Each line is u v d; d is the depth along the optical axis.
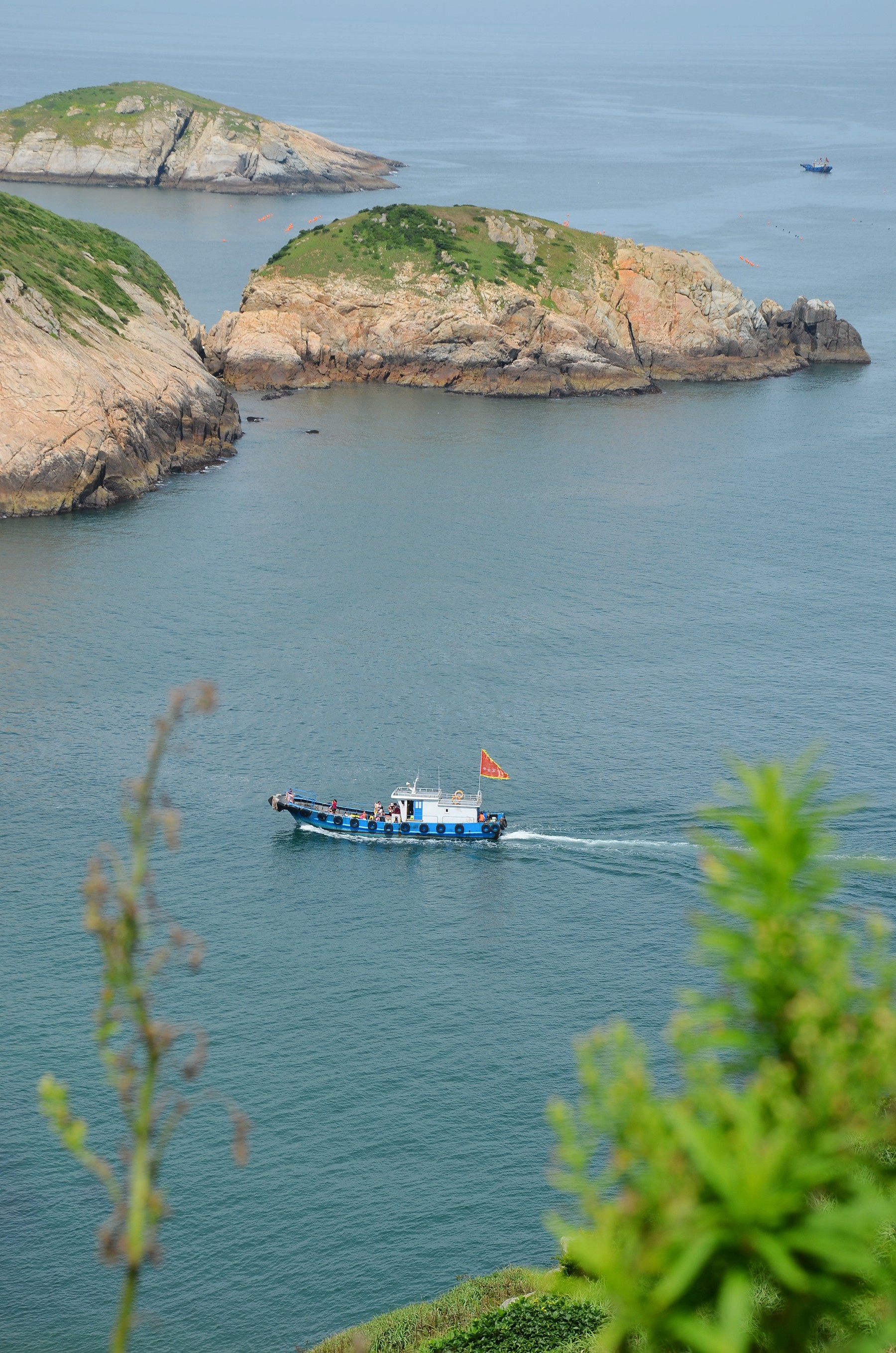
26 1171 61.34
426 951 79.31
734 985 9.00
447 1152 62.12
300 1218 58.34
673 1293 7.39
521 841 91.31
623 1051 8.95
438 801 92.31
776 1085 8.04
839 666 118.75
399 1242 56.88
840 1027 8.32
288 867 88.56
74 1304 54.34
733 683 114.62
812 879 8.95
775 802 9.05
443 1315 50.25
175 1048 69.12
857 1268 7.63
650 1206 7.98
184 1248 56.81
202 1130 63.50
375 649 121.38
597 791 96.75
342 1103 65.44
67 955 77.06
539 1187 59.84
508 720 107.62
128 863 86.56
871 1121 7.85
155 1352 51.84
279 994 74.44
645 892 85.62
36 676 113.94
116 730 104.88
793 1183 7.56
